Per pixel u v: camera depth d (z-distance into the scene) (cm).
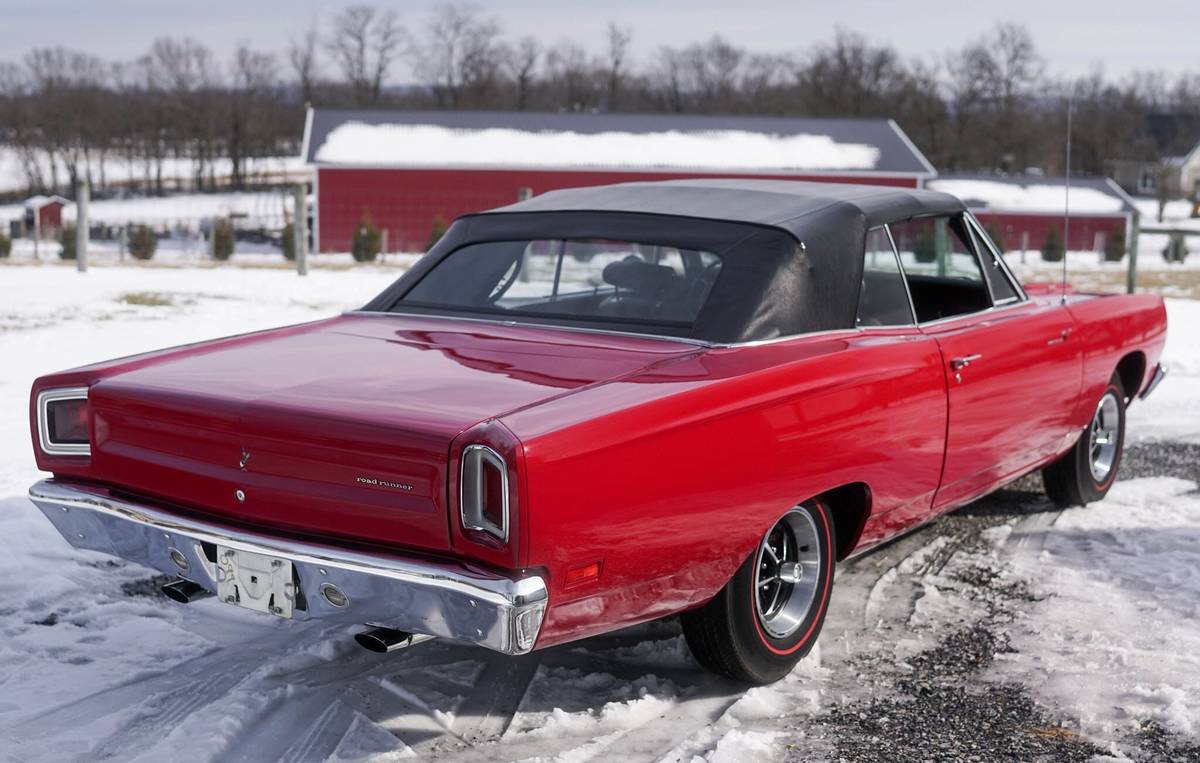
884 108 10512
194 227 6244
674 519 286
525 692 336
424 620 261
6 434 609
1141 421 745
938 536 500
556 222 386
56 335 900
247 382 298
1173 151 10188
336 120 4491
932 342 382
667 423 281
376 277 1598
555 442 255
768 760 296
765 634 335
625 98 12150
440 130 4491
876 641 380
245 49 11838
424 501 258
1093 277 2644
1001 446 429
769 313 341
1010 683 348
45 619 378
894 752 303
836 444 333
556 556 258
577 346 331
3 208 9000
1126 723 321
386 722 314
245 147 10769
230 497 285
